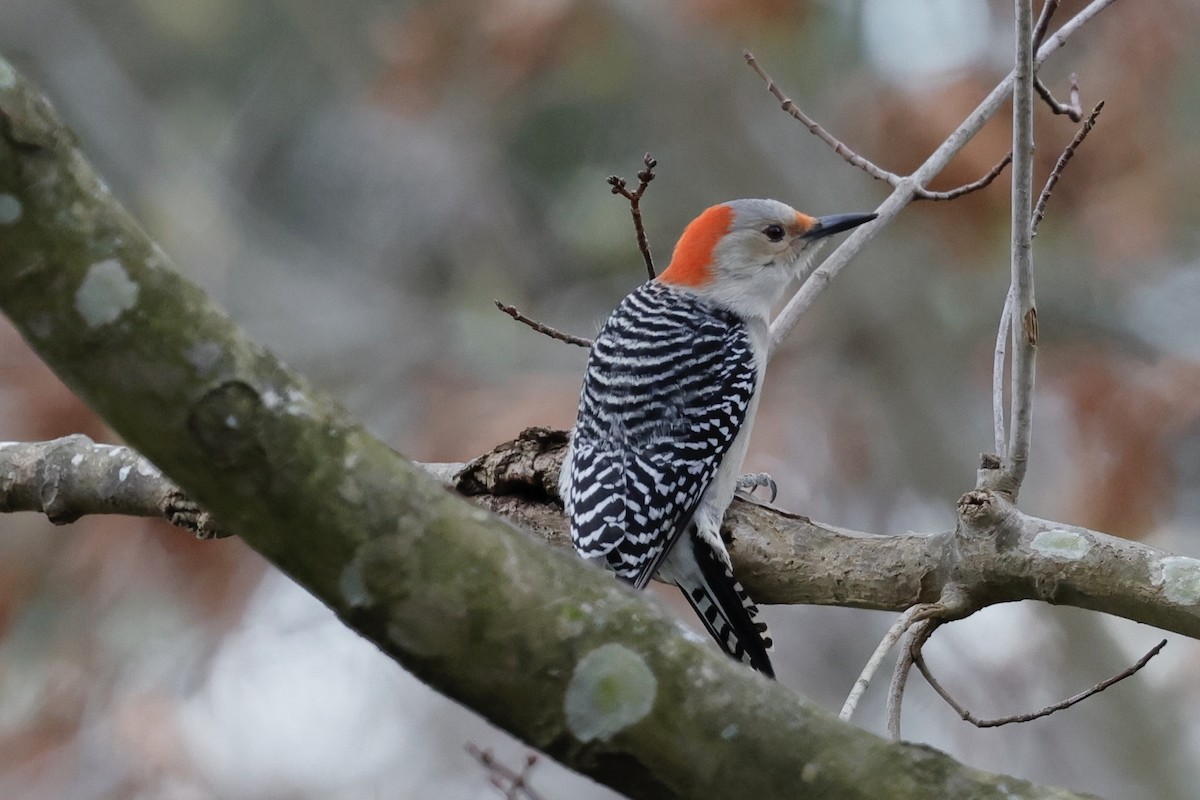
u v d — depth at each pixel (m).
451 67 16.03
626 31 16.16
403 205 18.58
